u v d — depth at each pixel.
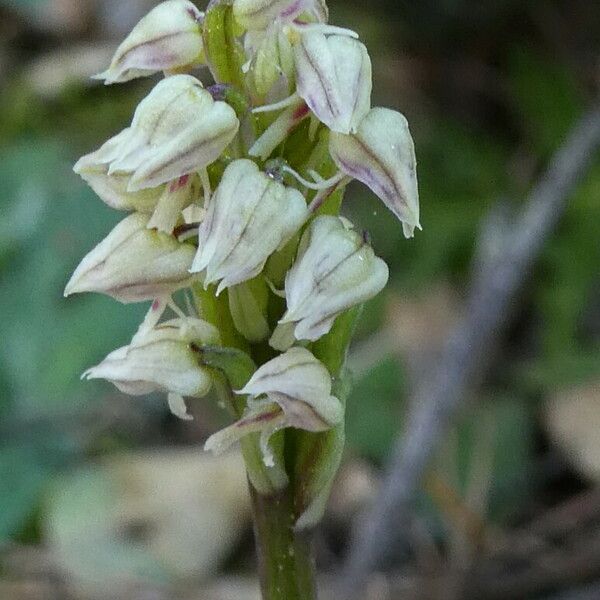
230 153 0.07
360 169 0.07
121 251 0.07
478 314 0.11
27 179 0.15
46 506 0.12
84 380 0.13
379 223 0.15
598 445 0.12
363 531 0.11
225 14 0.07
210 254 0.07
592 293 0.14
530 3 0.16
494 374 0.13
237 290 0.07
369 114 0.07
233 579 0.12
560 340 0.13
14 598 0.11
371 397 0.13
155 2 0.20
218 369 0.07
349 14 0.17
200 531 0.12
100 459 0.13
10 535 0.12
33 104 0.18
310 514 0.08
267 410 0.07
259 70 0.07
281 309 0.07
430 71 0.17
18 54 0.20
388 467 0.11
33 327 0.13
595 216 0.14
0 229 0.14
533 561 0.11
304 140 0.07
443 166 0.15
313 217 0.07
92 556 0.12
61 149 0.16
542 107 0.16
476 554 0.11
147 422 0.14
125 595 0.11
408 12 0.17
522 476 0.12
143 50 0.07
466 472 0.12
